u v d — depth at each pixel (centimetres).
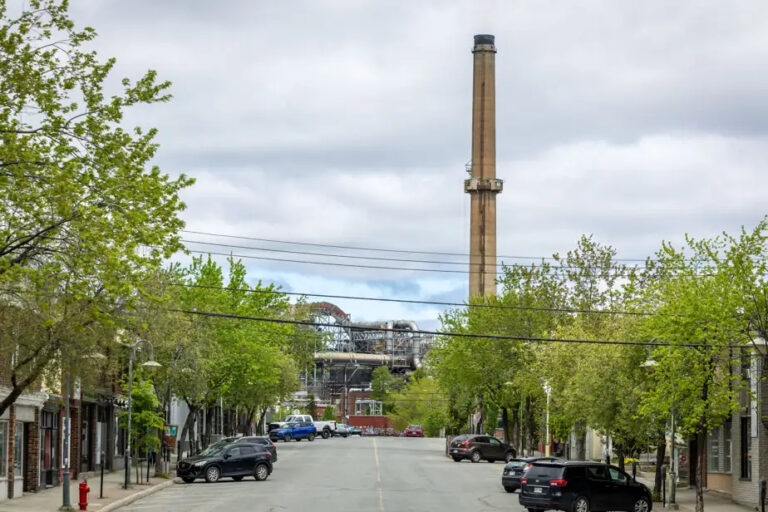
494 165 13638
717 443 4775
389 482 5088
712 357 3609
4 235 2375
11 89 2328
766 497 3978
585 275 6550
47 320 2425
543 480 3609
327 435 12369
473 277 13575
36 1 2347
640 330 4028
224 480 5319
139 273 2445
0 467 4028
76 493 4397
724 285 3434
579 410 4769
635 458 4706
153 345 4641
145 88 2433
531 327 7162
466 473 5847
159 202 2414
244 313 6794
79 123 2372
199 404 6100
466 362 7412
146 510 3766
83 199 2344
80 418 5300
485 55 13662
